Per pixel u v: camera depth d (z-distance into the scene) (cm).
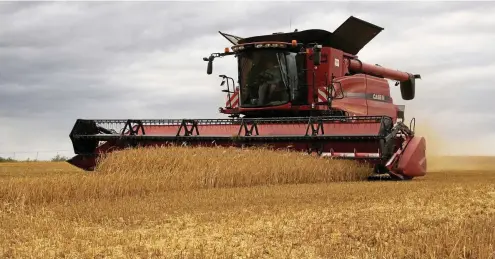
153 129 1639
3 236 592
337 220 683
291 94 1602
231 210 779
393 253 503
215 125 1576
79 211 775
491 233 569
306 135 1453
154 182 1075
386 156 1391
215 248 529
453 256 485
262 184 1259
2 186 875
